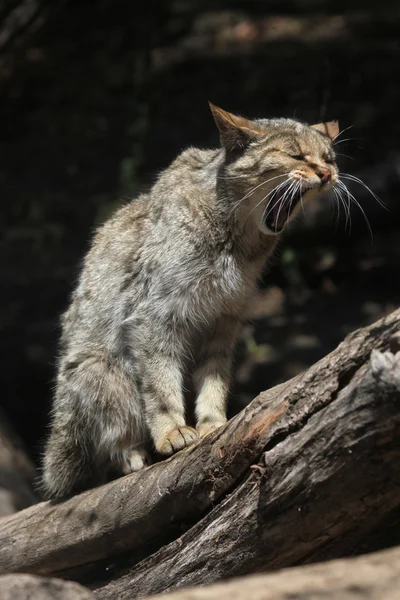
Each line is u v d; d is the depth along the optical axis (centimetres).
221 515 693
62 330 994
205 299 889
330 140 913
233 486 703
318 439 616
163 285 872
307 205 1741
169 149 2131
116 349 909
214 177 880
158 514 766
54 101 2434
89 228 1981
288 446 635
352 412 595
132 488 788
